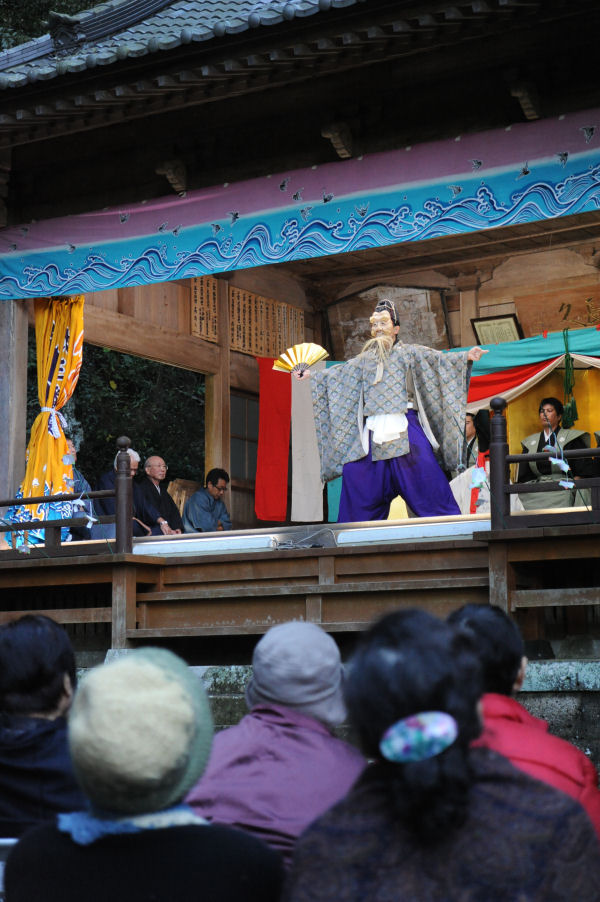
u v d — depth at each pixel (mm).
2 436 8758
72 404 12758
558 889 1639
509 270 11578
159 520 9242
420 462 7305
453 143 7234
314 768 2391
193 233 8180
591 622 5922
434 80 7418
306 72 7094
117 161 8602
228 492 11570
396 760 1652
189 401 14898
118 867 1812
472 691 1710
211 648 6590
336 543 6969
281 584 6512
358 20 6504
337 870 1673
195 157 8242
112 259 8492
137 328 10570
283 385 11867
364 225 7508
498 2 6184
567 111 6930
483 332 11680
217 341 11555
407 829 1667
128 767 1756
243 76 7137
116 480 6836
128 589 6566
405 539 6789
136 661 1856
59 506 8438
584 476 9219
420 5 6328
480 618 2650
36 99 7672
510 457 5863
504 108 7191
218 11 9539
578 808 1700
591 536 5508
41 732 2623
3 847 2285
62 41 9422
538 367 10938
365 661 1718
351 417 7574
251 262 7926
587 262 11180
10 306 8938
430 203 7277
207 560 6695
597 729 4984
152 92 7348
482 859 1639
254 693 2535
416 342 12055
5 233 8922
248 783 2389
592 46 6879
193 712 1824
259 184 7949
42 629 2758
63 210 8773
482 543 6027
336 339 12656
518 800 1688
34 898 1852
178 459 14742
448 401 7391
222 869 1809
